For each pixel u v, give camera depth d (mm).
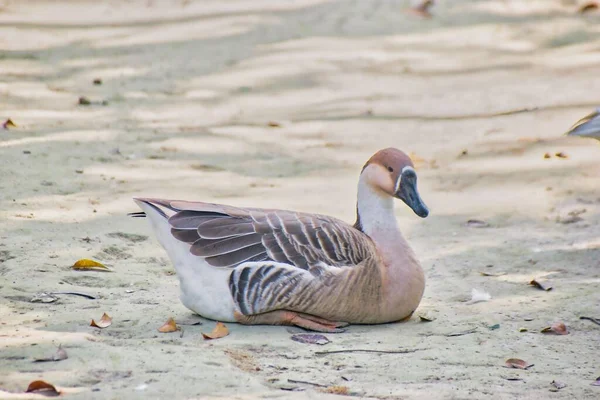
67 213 12828
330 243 9695
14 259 10969
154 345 8766
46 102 18906
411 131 18547
